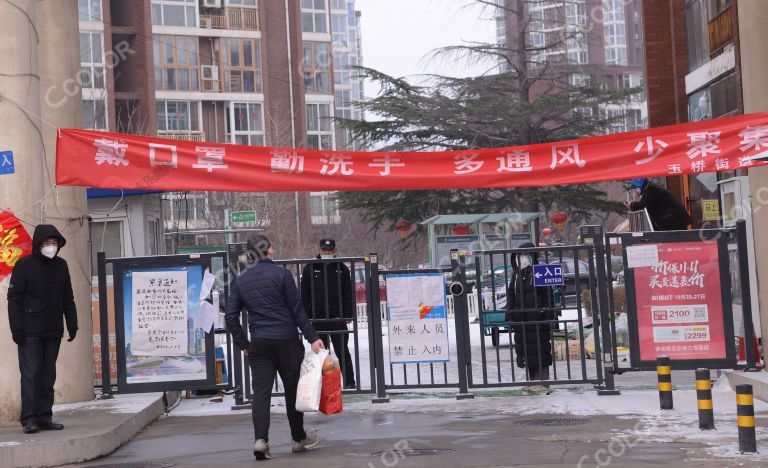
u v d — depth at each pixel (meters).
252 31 73.38
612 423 10.50
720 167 12.39
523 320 13.44
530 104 36.19
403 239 38.03
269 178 12.50
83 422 10.88
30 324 10.26
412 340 13.28
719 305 12.52
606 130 38.47
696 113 26.50
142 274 13.00
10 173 11.36
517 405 12.35
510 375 15.91
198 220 51.91
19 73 11.51
